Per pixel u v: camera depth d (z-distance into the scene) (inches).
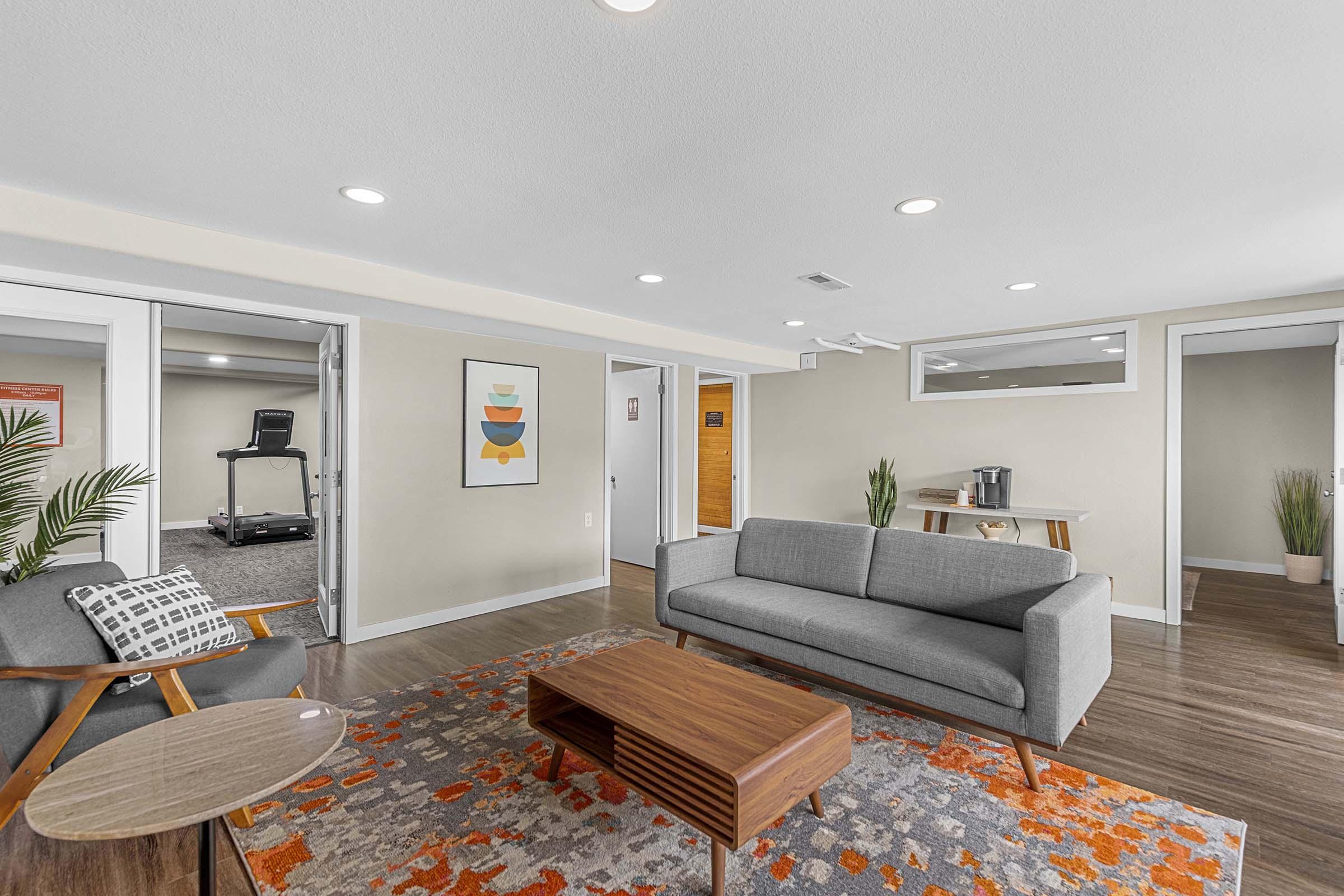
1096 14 53.3
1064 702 85.1
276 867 70.4
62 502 108.8
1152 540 175.2
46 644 76.3
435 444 164.4
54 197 92.3
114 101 66.5
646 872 70.2
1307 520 224.5
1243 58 59.3
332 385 151.6
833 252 119.9
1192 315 169.3
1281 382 235.3
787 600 126.6
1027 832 77.5
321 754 56.5
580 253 120.8
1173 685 125.6
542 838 75.9
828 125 72.7
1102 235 110.0
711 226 105.8
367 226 105.8
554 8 52.4
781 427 261.0
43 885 67.7
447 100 67.1
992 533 185.6
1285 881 68.7
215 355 231.1
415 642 150.0
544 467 190.4
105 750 57.1
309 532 311.1
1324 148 77.7
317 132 73.9
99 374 116.0
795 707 79.4
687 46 58.0
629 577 222.7
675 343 200.2
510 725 105.4
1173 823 79.2
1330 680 128.4
